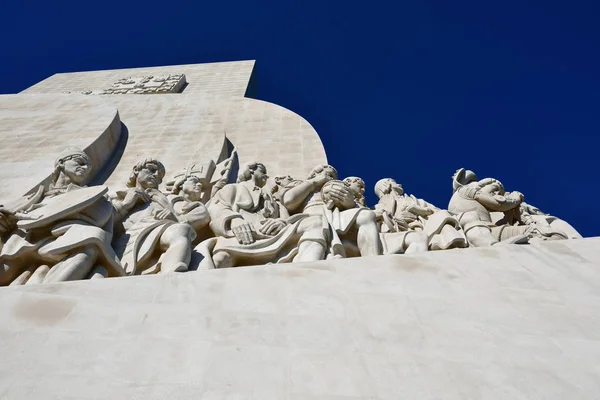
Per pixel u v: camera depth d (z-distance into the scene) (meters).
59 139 10.52
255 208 6.73
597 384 2.63
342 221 6.11
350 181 7.81
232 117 14.59
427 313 3.28
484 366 2.75
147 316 3.13
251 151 12.03
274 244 5.52
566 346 2.96
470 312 3.31
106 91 22.56
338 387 2.56
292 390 2.52
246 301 3.36
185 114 14.61
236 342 2.90
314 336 2.98
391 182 8.69
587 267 4.02
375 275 3.81
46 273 4.36
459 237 6.12
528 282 3.76
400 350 2.87
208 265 5.15
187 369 2.66
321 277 3.75
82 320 3.07
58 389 2.49
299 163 11.18
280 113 14.67
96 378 2.57
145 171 6.62
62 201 4.89
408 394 2.52
